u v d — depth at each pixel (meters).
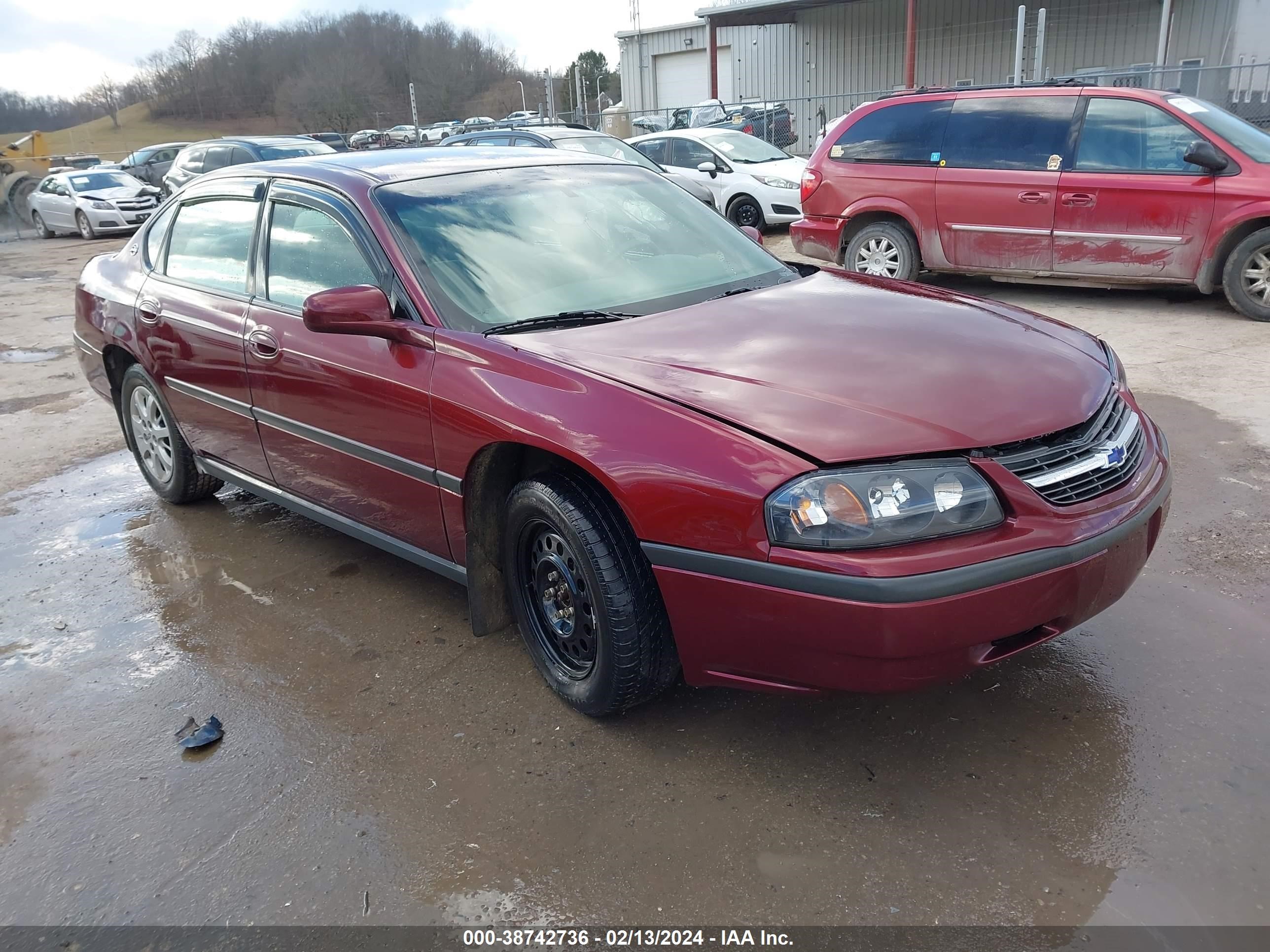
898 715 2.84
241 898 2.32
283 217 3.72
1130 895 2.14
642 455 2.46
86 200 19.16
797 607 2.26
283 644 3.50
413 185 3.48
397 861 2.40
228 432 4.11
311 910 2.27
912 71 23.58
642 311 3.16
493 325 3.04
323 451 3.55
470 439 2.86
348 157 3.93
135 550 4.45
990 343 2.77
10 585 4.14
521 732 2.88
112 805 2.69
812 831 2.39
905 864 2.27
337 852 2.44
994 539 2.25
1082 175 7.56
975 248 8.23
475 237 3.34
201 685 3.27
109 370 4.90
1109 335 7.04
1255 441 4.73
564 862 2.35
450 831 2.49
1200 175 7.12
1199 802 2.40
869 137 8.72
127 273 4.71
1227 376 5.82
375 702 3.10
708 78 32.16
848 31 26.48
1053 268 7.91
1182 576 3.50
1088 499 2.42
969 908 2.13
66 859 2.50
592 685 2.78
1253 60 21.52
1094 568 2.36
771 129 20.81
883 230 8.73
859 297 3.25
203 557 4.31
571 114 29.83
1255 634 3.11
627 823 2.47
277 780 2.74
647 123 23.47
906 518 2.21
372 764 2.78
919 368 2.57
